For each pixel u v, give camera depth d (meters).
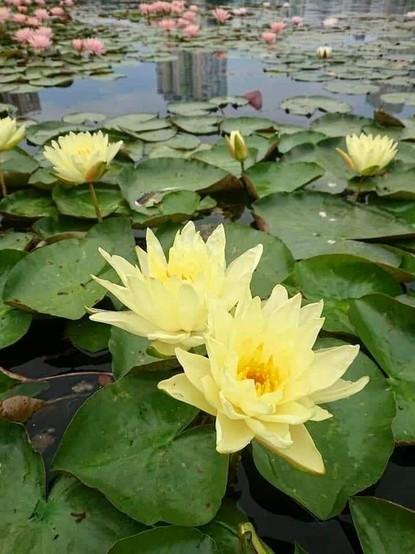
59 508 0.31
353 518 0.30
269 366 0.28
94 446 0.34
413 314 0.43
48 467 0.35
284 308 0.29
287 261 0.53
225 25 2.86
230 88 1.55
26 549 0.29
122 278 0.34
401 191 0.69
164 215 0.64
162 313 0.31
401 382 0.40
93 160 0.60
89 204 0.72
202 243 0.35
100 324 0.49
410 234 0.60
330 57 1.89
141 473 0.32
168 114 1.27
